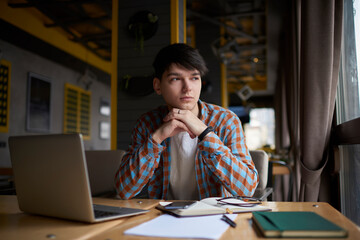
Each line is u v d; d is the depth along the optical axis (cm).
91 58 873
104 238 64
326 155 194
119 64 381
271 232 63
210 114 144
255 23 742
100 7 641
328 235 61
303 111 198
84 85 895
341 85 209
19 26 602
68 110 813
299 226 64
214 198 109
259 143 1986
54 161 80
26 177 90
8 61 614
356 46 182
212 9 662
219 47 676
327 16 190
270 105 1566
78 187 76
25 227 76
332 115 194
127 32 382
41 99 708
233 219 80
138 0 381
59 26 679
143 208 100
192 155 140
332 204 200
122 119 376
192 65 120
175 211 84
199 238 63
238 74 1267
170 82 124
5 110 602
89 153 202
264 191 168
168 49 124
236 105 1590
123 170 128
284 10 612
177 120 122
